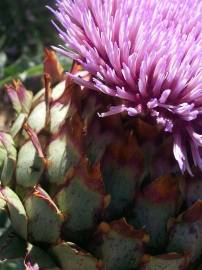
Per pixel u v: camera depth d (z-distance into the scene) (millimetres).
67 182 166
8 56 472
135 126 167
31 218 169
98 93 170
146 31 168
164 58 163
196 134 164
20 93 191
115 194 167
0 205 172
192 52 166
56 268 167
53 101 178
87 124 169
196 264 173
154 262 164
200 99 167
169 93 164
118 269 166
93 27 171
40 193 166
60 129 172
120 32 168
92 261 163
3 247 171
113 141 166
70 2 178
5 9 490
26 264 166
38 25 486
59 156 170
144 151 167
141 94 166
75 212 166
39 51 444
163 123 162
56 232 167
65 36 173
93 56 170
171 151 166
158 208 166
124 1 175
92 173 163
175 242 167
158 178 164
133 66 167
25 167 174
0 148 184
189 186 168
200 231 167
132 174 166
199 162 163
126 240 163
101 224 163
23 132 180
